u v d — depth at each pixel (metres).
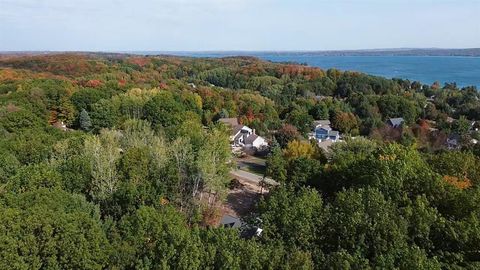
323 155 51.06
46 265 21.02
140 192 32.88
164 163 38.56
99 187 33.59
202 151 40.16
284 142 67.62
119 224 26.02
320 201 26.83
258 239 24.70
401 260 19.84
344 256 20.03
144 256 21.73
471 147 58.66
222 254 20.45
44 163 36.44
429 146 66.88
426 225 23.03
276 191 30.14
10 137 53.53
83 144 44.09
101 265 21.48
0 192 30.19
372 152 43.19
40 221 21.62
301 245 23.27
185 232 22.70
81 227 22.38
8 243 20.34
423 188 28.80
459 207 26.47
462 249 22.11
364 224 22.89
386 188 28.97
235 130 74.69
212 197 42.53
